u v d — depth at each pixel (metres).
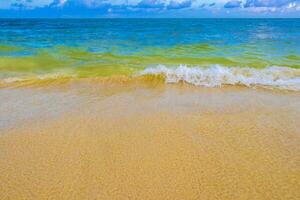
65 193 2.99
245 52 12.54
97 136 4.33
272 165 3.51
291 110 5.50
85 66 9.23
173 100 6.09
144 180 3.21
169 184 3.14
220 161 3.60
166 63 9.75
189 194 2.98
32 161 3.60
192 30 29.69
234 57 11.16
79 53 11.81
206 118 5.07
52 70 8.67
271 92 6.69
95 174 3.32
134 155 3.75
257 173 3.34
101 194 2.98
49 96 6.32
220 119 5.02
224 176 3.28
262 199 2.91
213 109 5.54
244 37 20.45
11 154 3.77
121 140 4.20
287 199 2.91
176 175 3.30
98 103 5.89
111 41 17.00
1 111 5.36
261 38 19.48
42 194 2.98
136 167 3.46
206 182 3.18
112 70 8.64
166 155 3.75
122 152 3.83
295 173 3.34
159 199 2.91
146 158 3.67
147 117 5.12
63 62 9.88
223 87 7.08
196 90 6.85
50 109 5.51
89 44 15.19
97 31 26.81
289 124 4.82
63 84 7.27
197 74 8.05
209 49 13.55
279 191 3.03
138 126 4.71
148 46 14.61
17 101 5.96
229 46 14.62
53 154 3.78
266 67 9.07
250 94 6.54
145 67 9.03
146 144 4.06
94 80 7.65
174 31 27.42
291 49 13.45
